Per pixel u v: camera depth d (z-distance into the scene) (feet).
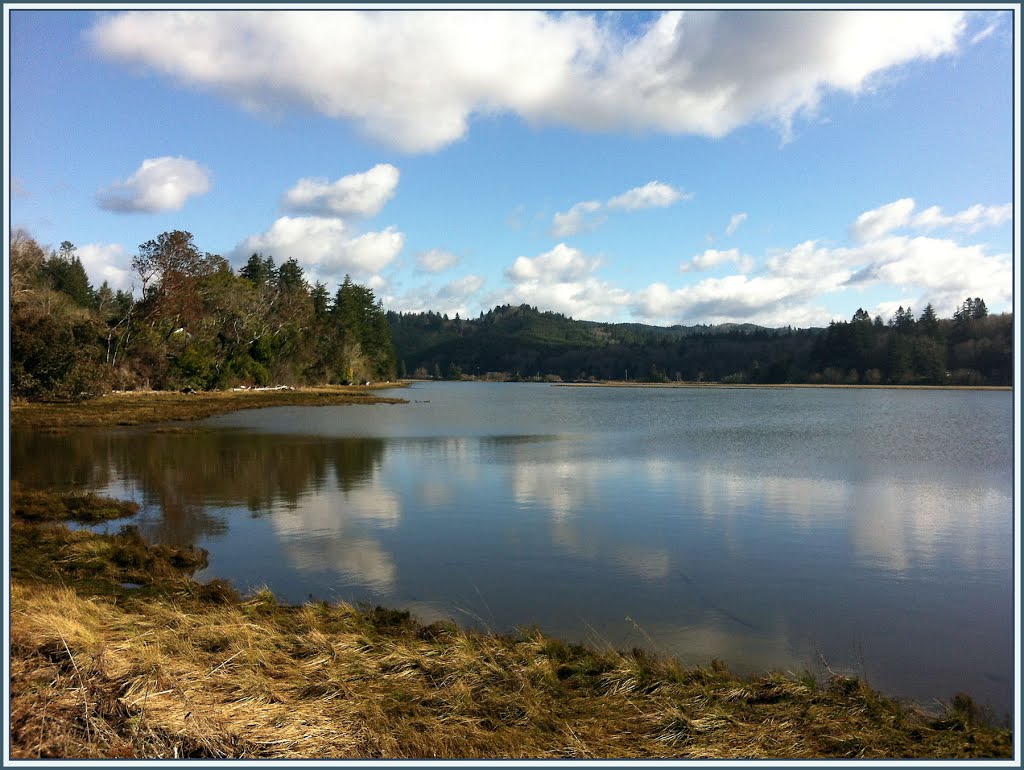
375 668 22.50
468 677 21.91
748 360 548.31
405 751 17.17
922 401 259.39
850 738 18.25
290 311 289.94
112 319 213.46
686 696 20.88
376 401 231.50
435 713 19.53
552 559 38.68
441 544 41.70
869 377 429.79
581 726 18.93
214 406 176.96
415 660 23.00
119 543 39.65
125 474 68.54
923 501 56.39
